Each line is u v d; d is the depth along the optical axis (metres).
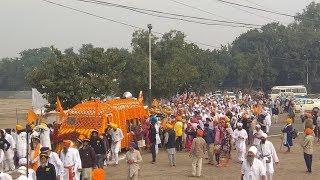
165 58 48.97
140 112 28.47
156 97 48.41
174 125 27.70
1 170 19.80
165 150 27.89
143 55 47.25
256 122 28.91
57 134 23.09
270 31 107.31
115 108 25.02
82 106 24.31
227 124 23.47
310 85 102.44
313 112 33.91
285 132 27.50
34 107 37.44
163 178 19.92
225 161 22.80
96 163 17.30
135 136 26.09
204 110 33.12
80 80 33.81
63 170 14.96
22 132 21.00
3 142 20.23
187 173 21.03
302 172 21.38
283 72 102.94
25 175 12.10
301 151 27.75
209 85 75.25
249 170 13.61
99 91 34.75
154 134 23.77
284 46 103.19
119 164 23.23
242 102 46.06
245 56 102.19
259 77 101.19
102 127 23.14
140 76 46.53
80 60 35.59
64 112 24.56
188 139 27.48
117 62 36.91
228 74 102.69
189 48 55.91
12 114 71.19
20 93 136.88
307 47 102.69
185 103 43.53
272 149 16.89
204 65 72.75
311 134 21.38
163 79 46.84
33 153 15.41
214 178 20.02
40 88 34.16
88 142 17.59
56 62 33.81
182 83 49.62
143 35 48.88
